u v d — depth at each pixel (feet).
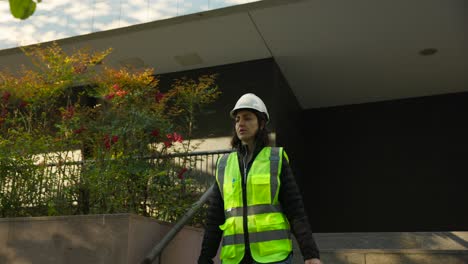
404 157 34.60
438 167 33.58
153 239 12.03
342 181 35.65
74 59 18.76
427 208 33.01
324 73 32.17
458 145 33.55
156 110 16.47
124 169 14.08
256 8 25.08
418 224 32.89
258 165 7.54
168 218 14.52
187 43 28.86
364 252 17.57
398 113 35.68
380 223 33.83
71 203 14.32
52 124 17.22
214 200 7.98
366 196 34.73
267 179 7.38
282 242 7.13
